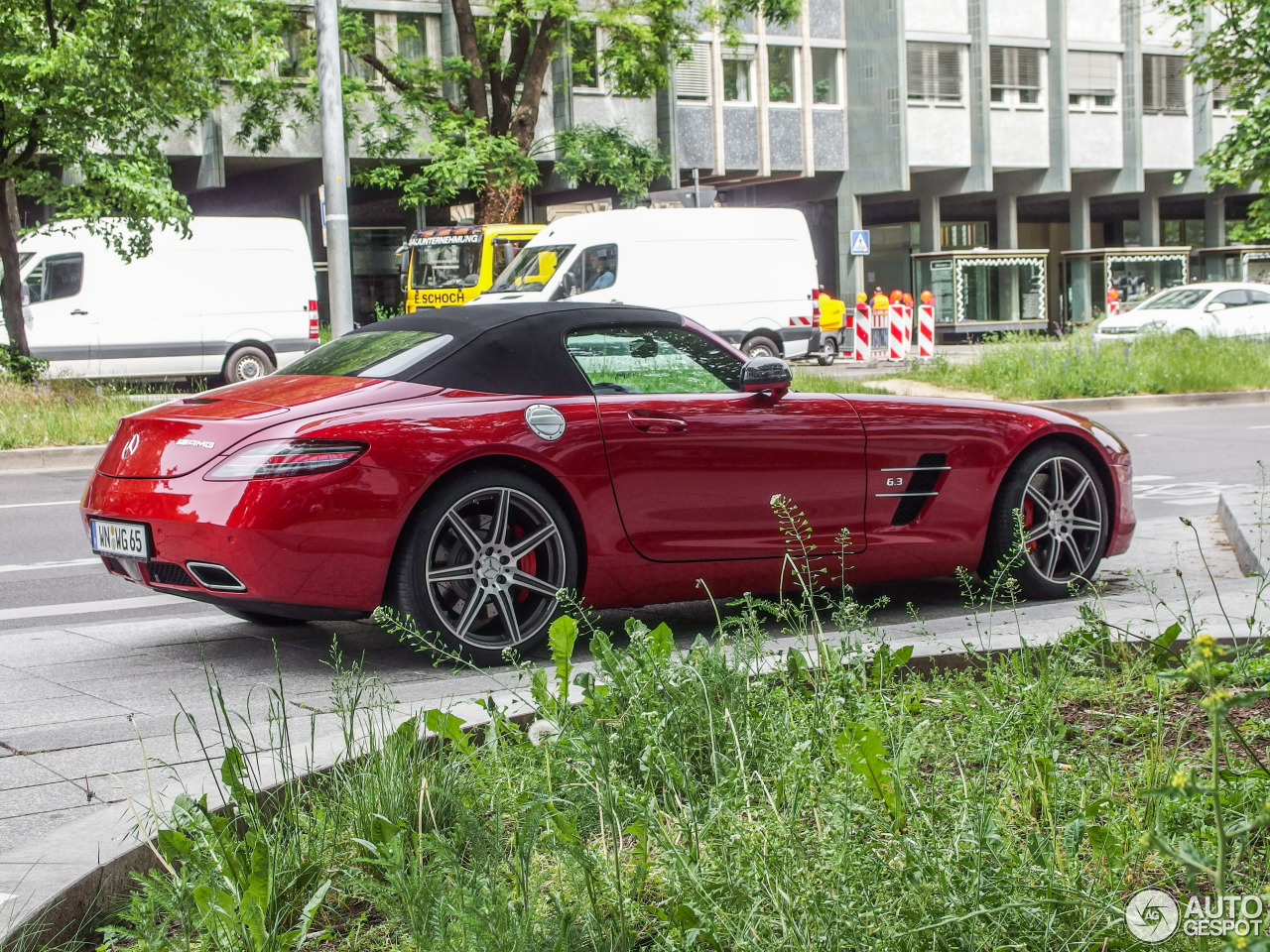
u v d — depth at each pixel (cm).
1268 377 2216
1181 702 389
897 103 4012
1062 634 438
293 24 2823
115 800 360
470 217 3628
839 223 4194
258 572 498
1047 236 4919
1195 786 184
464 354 555
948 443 624
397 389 539
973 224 4675
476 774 322
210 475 506
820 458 594
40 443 1482
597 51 3044
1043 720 345
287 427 511
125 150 1817
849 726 283
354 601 512
